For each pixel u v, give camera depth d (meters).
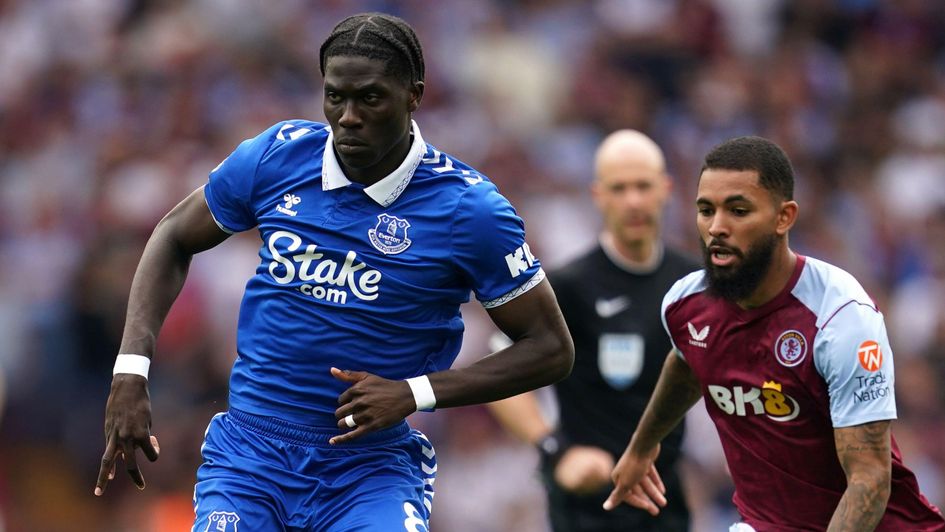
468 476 42.03
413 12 59.59
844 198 55.78
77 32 58.03
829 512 18.28
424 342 17.91
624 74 58.81
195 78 55.06
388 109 16.84
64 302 45.06
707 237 17.64
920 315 49.56
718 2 62.59
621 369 25.66
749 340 17.97
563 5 61.41
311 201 17.73
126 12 58.84
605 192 25.84
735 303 18.00
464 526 41.72
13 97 55.69
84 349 44.31
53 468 42.62
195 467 40.16
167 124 53.06
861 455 17.11
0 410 38.28
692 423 40.50
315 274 17.58
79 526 41.72
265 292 17.83
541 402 34.72
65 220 50.00
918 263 53.16
